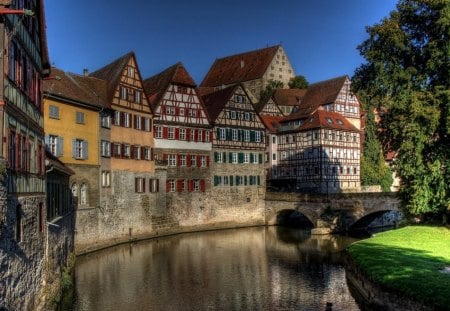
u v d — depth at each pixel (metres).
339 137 68.56
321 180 65.75
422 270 20.92
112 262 33.47
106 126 40.78
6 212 14.13
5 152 14.80
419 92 29.45
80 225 36.25
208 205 55.12
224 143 57.59
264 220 60.53
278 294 25.14
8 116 15.37
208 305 23.12
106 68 48.94
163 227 49.31
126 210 43.47
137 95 46.19
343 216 49.47
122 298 24.08
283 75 100.19
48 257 21.19
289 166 70.81
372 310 20.91
